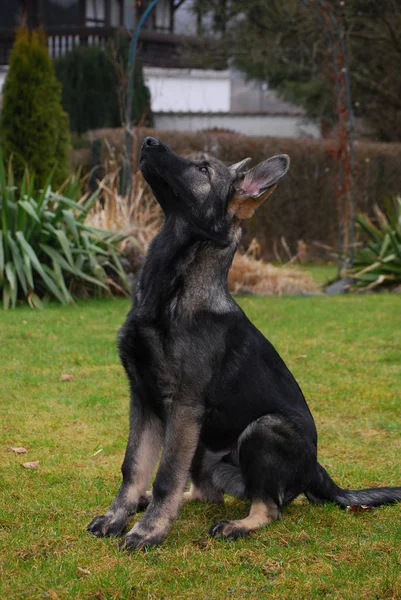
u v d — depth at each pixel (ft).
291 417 12.48
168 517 11.72
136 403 12.53
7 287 34.53
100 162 57.67
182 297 11.97
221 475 13.02
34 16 106.52
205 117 99.30
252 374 12.47
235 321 12.53
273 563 10.93
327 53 52.49
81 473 14.70
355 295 41.96
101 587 9.98
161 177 12.41
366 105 88.69
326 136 95.35
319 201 64.64
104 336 27.66
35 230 35.22
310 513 12.92
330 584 10.25
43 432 17.21
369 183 67.82
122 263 38.86
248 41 84.79
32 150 42.78
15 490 13.67
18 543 11.35
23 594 9.79
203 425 12.37
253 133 100.37
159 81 106.11
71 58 85.46
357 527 12.35
